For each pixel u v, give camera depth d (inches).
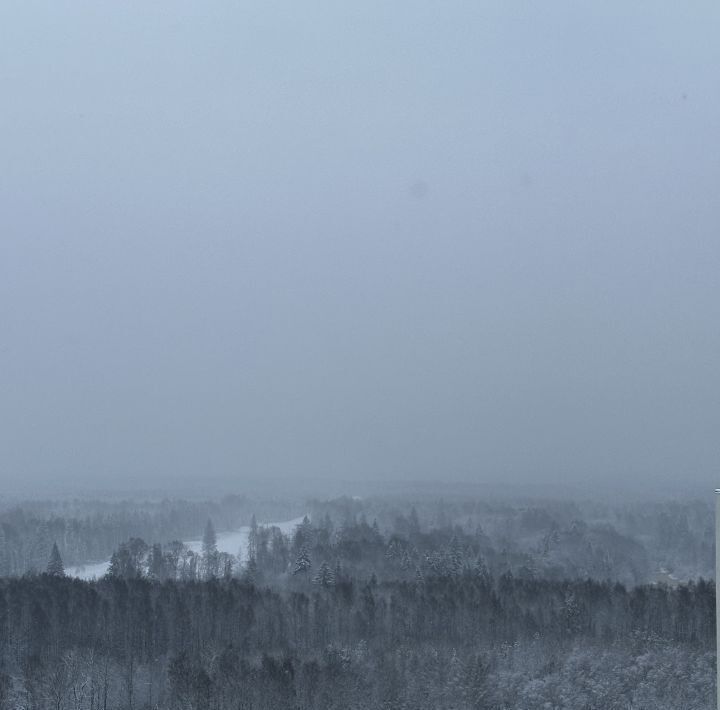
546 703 2938.0
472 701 2947.8
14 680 3036.4
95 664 3085.6
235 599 3553.2
